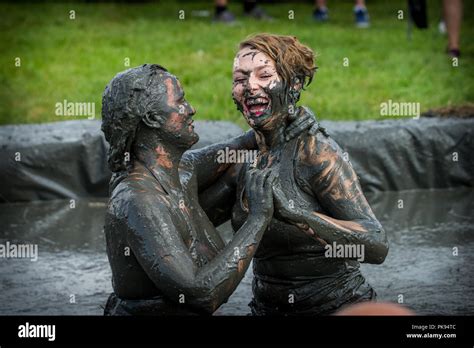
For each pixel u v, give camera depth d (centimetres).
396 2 3272
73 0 3150
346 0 3356
